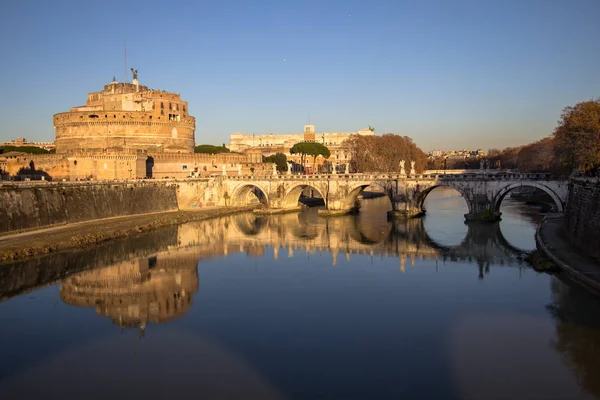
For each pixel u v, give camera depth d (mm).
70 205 104938
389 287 64562
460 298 59000
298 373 41344
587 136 96562
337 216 136875
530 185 111750
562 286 61625
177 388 39375
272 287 65812
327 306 57500
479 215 116875
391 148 199625
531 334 47562
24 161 147500
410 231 108562
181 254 87562
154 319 54094
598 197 66250
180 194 147375
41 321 53844
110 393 38781
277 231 112875
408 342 46750
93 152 135875
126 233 100438
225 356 44750
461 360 42781
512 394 37344
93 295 62938
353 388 38844
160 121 184000
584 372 40188
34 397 38312
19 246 78000
